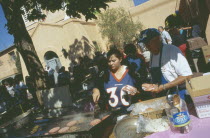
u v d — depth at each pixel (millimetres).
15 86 9281
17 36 5516
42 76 5746
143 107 2191
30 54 5609
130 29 18672
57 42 19594
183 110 1688
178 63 2371
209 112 1718
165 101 2152
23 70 22094
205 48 5461
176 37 6000
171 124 1736
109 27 19047
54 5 4695
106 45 20438
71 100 4066
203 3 6441
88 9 4426
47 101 4445
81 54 18531
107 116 2463
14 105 8828
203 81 1780
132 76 2893
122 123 1998
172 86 2352
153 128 1836
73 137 2311
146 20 19859
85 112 3008
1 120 7207
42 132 2766
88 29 19625
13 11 5199
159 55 2516
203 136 1521
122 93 2863
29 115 3594
